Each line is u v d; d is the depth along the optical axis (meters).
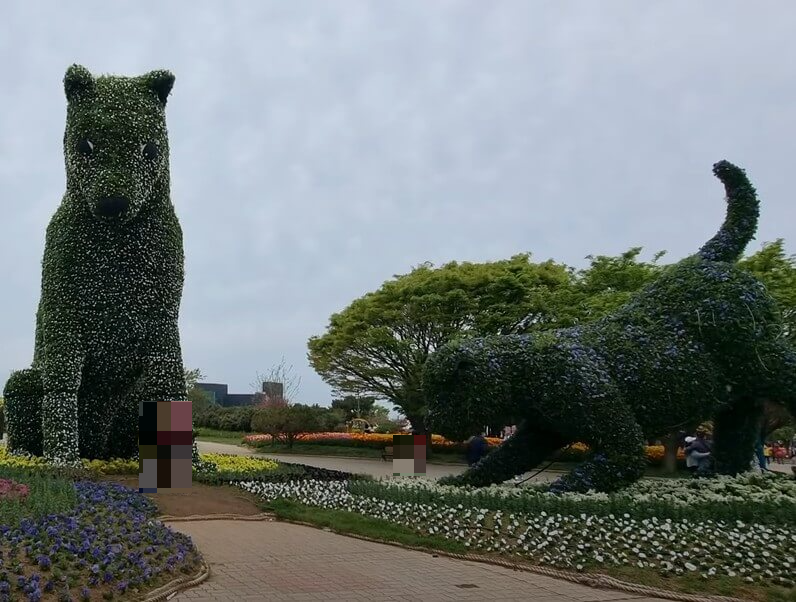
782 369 10.47
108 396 12.30
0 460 11.05
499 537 7.86
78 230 11.64
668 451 18.77
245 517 9.68
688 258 11.44
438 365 10.09
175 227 12.41
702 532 7.66
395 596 5.95
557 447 11.23
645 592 6.21
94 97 11.27
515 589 6.30
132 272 11.87
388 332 26.25
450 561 7.39
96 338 11.76
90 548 5.98
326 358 29.27
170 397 12.14
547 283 26.59
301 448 31.64
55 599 5.01
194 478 12.06
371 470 21.48
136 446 12.98
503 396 9.98
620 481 9.66
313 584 6.25
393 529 8.59
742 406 11.46
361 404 51.00
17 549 5.64
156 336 12.12
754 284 10.80
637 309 11.02
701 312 10.58
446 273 26.33
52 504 7.17
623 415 9.83
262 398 43.25
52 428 11.39
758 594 6.13
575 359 9.97
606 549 7.24
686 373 10.25
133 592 5.52
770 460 31.08
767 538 7.38
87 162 11.07
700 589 6.26
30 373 12.30
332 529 8.97
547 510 8.60
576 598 6.04
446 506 9.24
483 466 11.20
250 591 5.96
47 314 11.75
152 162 11.48
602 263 22.02
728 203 11.68
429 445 27.72
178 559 6.41
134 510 8.20
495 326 25.97
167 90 11.82
